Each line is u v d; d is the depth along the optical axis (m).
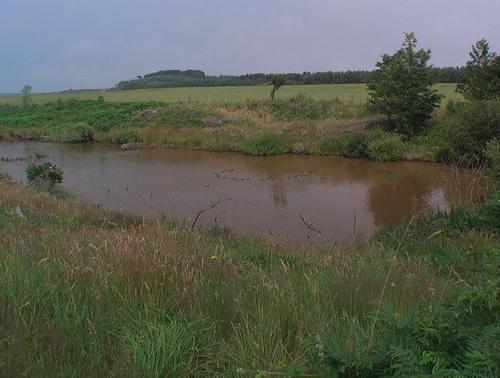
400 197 17.66
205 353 3.25
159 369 2.96
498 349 2.33
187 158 29.06
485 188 13.30
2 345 3.02
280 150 30.19
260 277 5.24
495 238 8.90
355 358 2.70
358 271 5.48
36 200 12.60
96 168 25.72
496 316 2.93
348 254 8.04
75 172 24.45
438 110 31.70
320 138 30.97
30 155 31.20
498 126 22.27
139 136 37.06
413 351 2.58
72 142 38.81
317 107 39.69
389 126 30.20
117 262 4.87
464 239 8.89
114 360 3.07
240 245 8.66
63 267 4.66
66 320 3.48
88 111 49.19
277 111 40.56
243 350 3.14
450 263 7.19
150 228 7.98
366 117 34.41
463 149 23.42
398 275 5.39
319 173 23.25
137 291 4.22
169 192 19.16
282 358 3.07
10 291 3.81
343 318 3.64
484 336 2.45
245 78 109.44
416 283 5.04
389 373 2.59
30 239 6.44
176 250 5.84
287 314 3.76
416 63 28.78
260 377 2.71
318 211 15.80
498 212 9.60
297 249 9.01
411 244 8.90
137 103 47.84
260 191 19.17
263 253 7.95
